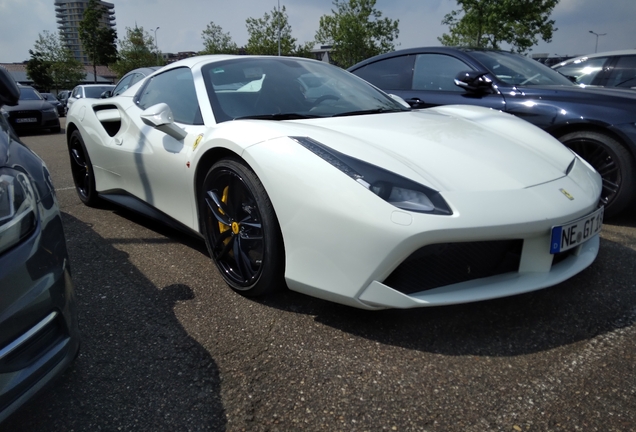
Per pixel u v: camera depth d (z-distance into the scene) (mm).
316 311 2090
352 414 1476
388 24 24797
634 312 2045
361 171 1783
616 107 3191
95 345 1871
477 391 1568
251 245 2191
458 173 1867
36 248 1271
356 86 3023
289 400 1542
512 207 1753
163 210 2781
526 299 2166
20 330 1207
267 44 29125
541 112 3459
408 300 1708
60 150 7980
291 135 2004
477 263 1818
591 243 2182
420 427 1421
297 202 1846
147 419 1474
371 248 1688
